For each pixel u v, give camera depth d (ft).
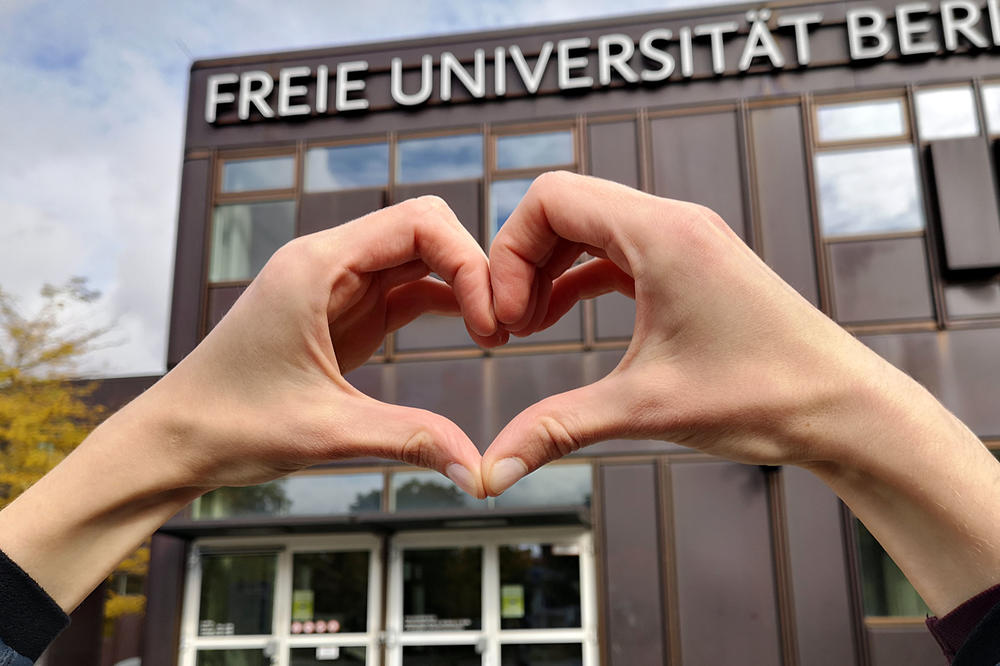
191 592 32.45
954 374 30.32
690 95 34.47
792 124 33.58
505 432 2.98
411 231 3.38
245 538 32.65
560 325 32.96
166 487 2.92
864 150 32.94
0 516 2.77
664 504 30.42
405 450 3.00
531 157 35.14
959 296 31.01
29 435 50.90
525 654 29.89
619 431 2.86
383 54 37.04
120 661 67.67
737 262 2.79
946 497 2.38
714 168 33.60
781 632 28.84
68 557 2.81
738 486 30.32
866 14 33.65
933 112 32.81
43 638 2.69
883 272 31.73
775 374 2.66
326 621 31.32
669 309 2.81
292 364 3.01
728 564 29.73
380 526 30.19
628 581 30.01
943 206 31.14
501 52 36.06
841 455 2.56
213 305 35.37
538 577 30.63
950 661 2.37
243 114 36.99
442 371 33.12
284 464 2.98
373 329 4.15
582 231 3.04
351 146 36.42
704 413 2.72
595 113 34.99
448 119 36.06
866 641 28.17
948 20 33.01
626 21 35.63
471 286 3.43
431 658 30.27
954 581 2.39
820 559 29.19
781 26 34.22
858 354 2.64
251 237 36.14
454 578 30.99
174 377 3.01
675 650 29.01
